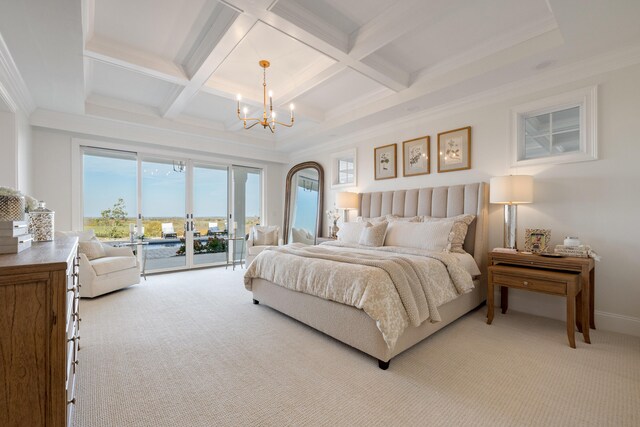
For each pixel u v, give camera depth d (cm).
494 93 332
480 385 181
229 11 231
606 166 268
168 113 441
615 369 198
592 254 253
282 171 691
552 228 298
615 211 263
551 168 300
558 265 253
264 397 170
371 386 181
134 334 256
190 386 180
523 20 250
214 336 253
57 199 425
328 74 318
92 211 465
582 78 279
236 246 628
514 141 323
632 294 255
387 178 454
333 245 399
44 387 99
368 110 412
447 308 263
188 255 557
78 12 200
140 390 176
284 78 354
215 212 598
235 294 385
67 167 432
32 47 240
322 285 237
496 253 289
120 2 227
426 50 298
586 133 277
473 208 344
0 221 124
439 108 381
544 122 320
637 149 253
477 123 354
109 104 420
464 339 248
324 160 577
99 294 358
